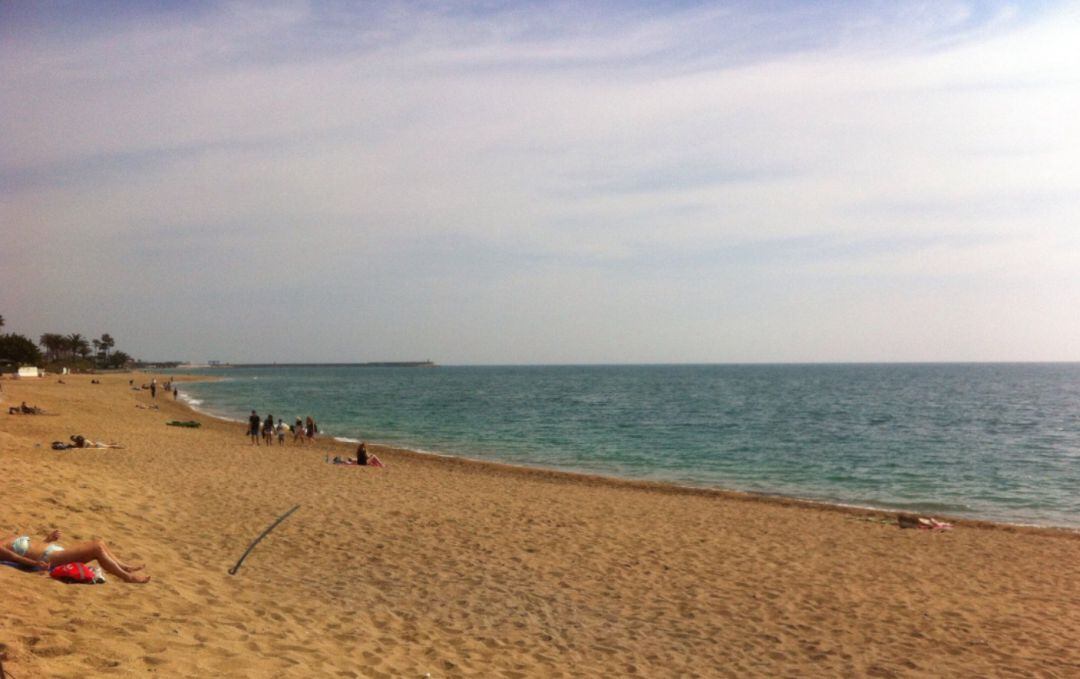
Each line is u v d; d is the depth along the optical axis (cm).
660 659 834
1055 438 4356
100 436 2791
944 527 1730
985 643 951
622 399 8356
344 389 11256
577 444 3872
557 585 1096
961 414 6169
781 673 820
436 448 3631
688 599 1074
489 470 2681
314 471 2145
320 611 851
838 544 1509
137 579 781
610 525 1562
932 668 857
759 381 14762
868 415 6028
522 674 740
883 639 952
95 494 1262
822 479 2808
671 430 4669
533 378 18188
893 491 2556
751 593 1123
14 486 1143
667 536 1490
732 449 3703
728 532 1569
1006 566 1388
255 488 1702
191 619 698
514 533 1423
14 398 4400
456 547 1284
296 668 629
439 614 915
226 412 5891
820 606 1077
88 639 566
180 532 1175
